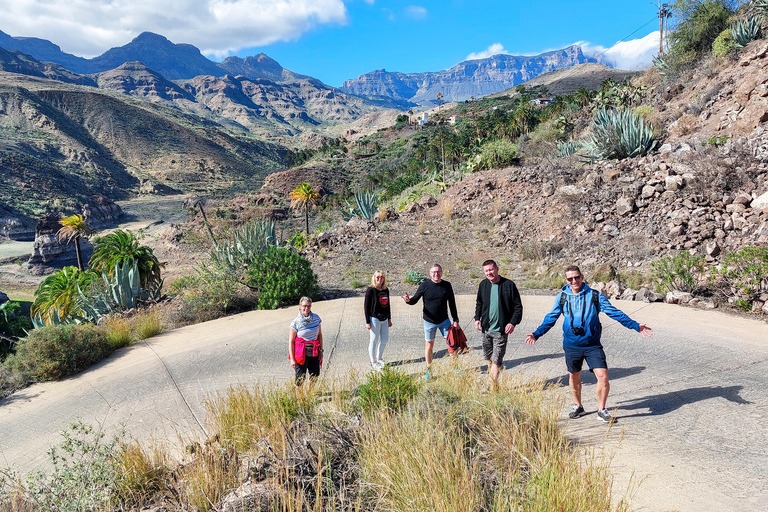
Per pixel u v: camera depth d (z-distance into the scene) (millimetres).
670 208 12820
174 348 9422
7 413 7090
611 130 17125
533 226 16125
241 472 3865
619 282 10867
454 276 13461
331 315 10656
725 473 3701
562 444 4074
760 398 5125
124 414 6504
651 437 4348
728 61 18172
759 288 8883
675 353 6863
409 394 4871
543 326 4945
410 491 3229
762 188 11453
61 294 19328
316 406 5008
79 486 3850
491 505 3113
